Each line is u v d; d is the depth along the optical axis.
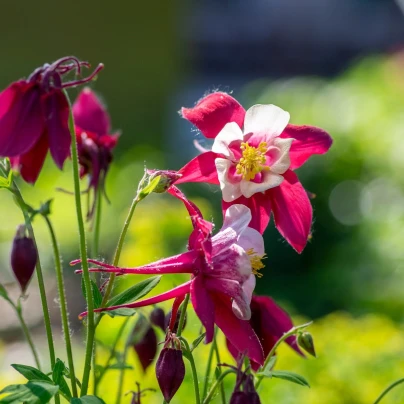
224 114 5.01
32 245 4.47
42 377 4.51
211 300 4.32
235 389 4.21
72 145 4.48
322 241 16.89
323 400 7.95
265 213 5.04
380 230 16.36
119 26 26.81
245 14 43.91
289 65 43.62
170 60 27.25
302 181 17.20
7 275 16.73
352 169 17.52
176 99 27.50
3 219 17.81
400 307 13.33
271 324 5.20
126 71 26.98
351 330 9.71
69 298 15.90
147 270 4.38
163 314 5.59
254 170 4.90
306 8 43.84
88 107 6.27
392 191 17.39
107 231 17.09
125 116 26.98
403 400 7.77
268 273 16.59
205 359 7.97
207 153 4.95
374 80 23.62
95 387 5.34
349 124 18.66
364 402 8.08
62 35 26.53
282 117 4.92
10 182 4.48
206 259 4.39
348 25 43.47
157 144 26.70
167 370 4.37
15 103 4.50
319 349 8.67
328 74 43.25
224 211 5.04
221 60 43.41
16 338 14.37
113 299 4.65
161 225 12.41
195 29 43.22
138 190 4.64
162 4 26.95
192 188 16.70
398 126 18.81
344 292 15.25
